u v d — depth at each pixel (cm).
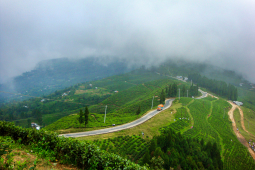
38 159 1018
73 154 1159
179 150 4266
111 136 5044
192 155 4309
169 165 3409
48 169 935
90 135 5009
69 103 18562
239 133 8569
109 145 4375
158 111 8569
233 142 6925
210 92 17538
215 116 9756
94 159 1111
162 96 10312
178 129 6316
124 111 10544
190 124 7181
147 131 5691
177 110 8644
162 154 3500
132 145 4503
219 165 4347
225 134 7606
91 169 1098
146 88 17338
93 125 6034
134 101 13838
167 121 6912
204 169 3788
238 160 5603
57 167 1020
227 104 13175
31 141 1346
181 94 14638
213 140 6369
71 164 1124
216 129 7862
